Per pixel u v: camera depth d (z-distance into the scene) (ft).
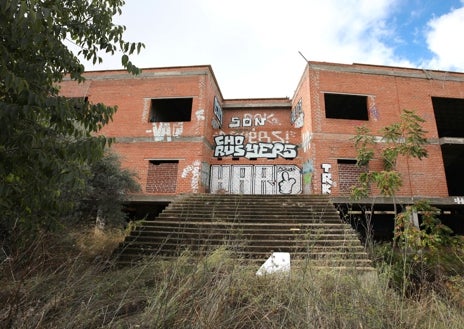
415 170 40.88
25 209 10.96
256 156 49.57
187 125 45.09
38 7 8.30
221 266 12.90
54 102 9.45
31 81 10.31
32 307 9.14
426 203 21.90
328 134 42.27
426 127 43.29
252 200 33.50
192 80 47.16
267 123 56.80
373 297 10.50
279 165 49.01
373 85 45.11
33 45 10.65
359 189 26.63
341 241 20.84
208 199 34.24
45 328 8.42
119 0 13.03
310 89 44.09
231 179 48.75
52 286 10.30
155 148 44.65
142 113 46.52
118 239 26.84
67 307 9.61
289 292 10.83
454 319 10.09
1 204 9.84
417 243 19.53
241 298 10.65
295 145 49.67
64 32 11.53
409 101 44.57
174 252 18.61
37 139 8.73
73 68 12.67
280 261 15.28
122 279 12.46
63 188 20.22
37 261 11.17
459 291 12.92
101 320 9.48
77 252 16.69
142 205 45.98
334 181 40.37
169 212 29.86
